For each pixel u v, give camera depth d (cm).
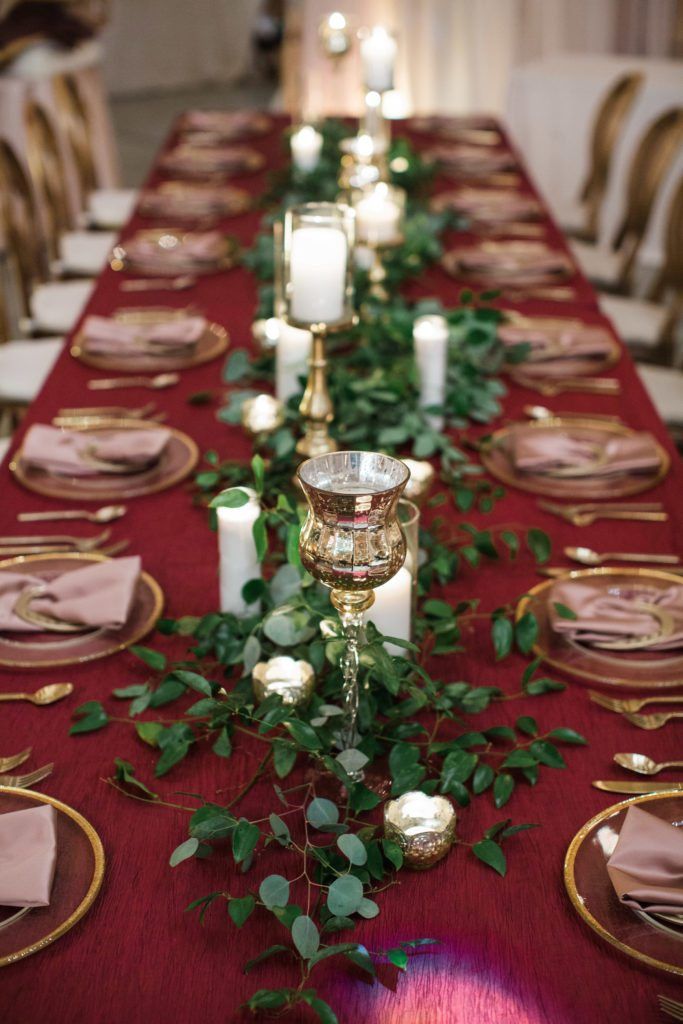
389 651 129
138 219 346
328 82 687
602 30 669
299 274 165
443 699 128
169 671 139
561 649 144
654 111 572
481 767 120
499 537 172
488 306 271
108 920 104
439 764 125
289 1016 95
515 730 130
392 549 108
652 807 116
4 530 172
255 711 119
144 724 127
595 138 442
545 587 156
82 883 107
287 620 128
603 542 171
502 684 138
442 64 688
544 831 115
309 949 94
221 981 98
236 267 298
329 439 179
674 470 193
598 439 202
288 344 198
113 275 292
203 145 445
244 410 187
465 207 349
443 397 205
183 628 138
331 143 385
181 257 296
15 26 551
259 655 130
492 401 208
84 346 239
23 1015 95
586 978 98
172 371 233
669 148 377
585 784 122
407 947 101
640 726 131
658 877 104
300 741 113
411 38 681
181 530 172
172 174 399
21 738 128
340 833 109
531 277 291
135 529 172
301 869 110
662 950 100
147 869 110
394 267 273
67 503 180
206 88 1131
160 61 1098
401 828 108
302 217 164
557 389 226
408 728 126
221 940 102
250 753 126
